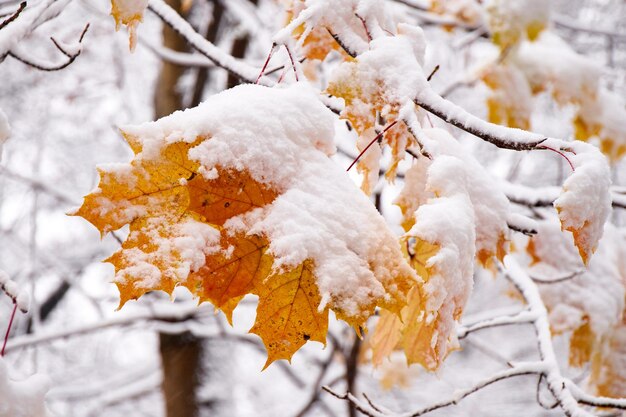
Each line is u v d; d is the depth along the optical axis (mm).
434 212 921
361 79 979
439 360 956
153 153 892
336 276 882
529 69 1598
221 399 2479
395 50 988
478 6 1894
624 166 2941
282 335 895
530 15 1422
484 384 1148
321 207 895
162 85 2514
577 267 1519
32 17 1025
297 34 1110
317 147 919
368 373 2586
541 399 1163
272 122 908
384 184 1603
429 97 976
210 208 894
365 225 896
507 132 964
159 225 890
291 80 1229
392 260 894
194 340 2449
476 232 993
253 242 893
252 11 2469
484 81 1536
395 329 1009
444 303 919
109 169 887
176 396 2428
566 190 947
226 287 895
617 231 1646
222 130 896
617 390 1512
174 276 878
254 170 896
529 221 1054
